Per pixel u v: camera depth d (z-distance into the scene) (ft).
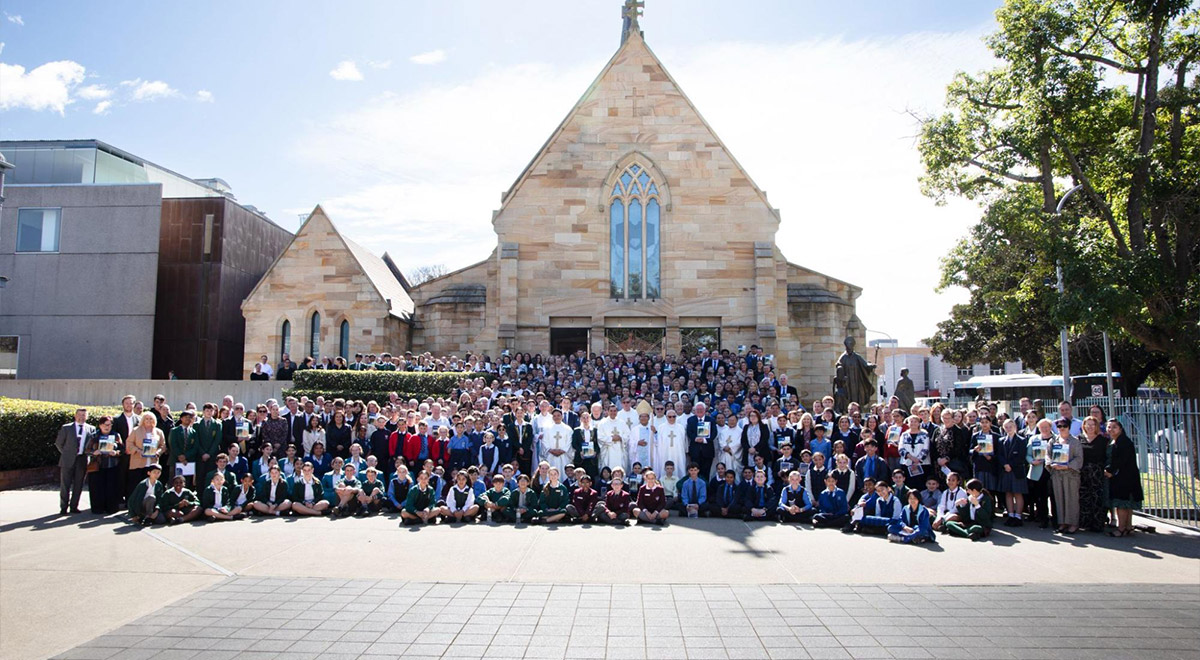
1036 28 68.08
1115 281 62.03
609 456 61.16
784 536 46.80
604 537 46.14
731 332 103.50
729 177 106.01
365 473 54.75
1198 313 66.80
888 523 46.83
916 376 286.05
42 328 129.39
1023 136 69.46
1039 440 49.60
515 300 103.55
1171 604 31.86
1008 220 73.41
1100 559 40.45
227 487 52.85
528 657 25.55
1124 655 25.81
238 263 137.80
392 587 34.24
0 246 131.23
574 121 107.04
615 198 106.93
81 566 38.29
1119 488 47.01
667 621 29.32
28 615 30.42
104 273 129.90
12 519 51.47
